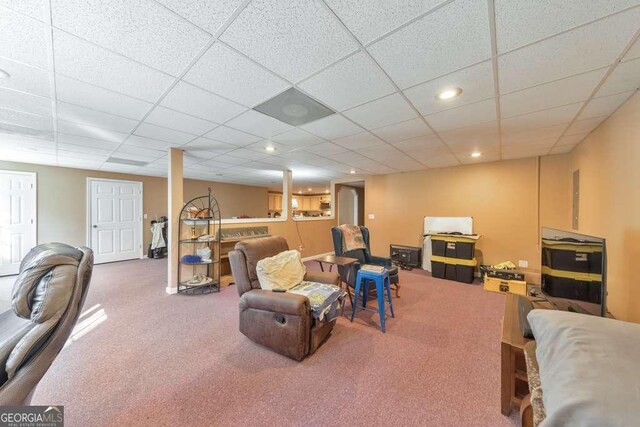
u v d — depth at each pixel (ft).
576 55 4.78
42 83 5.90
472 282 13.75
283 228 17.83
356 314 9.52
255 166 16.80
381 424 4.60
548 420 2.36
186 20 3.97
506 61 5.02
